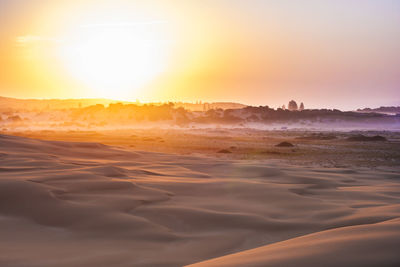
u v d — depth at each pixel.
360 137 83.88
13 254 6.75
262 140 87.12
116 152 35.41
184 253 7.31
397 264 2.86
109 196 11.71
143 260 6.81
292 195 13.51
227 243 8.05
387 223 4.48
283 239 8.46
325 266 2.97
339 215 10.36
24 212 9.67
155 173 20.19
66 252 7.06
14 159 20.69
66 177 13.94
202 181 16.58
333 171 24.95
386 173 24.81
